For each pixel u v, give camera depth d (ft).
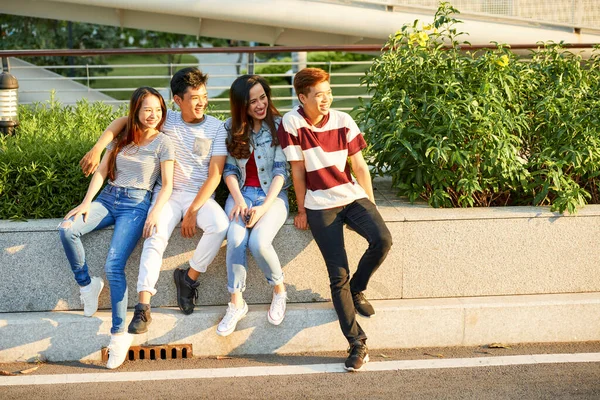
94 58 55.98
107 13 34.53
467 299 13.67
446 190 14.64
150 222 12.66
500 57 14.58
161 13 33.09
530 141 15.52
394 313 13.25
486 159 13.97
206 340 13.07
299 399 11.43
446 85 14.20
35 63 51.67
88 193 12.89
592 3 30.78
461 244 13.64
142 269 12.54
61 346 12.85
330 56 59.31
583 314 13.58
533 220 13.70
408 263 13.62
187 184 13.33
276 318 12.90
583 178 15.28
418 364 12.69
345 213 12.93
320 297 13.62
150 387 11.85
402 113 14.49
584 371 12.36
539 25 30.86
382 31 31.35
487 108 13.89
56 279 13.15
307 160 12.75
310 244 13.41
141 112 12.82
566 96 15.15
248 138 13.09
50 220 13.38
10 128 18.26
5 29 52.39
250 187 13.33
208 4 31.94
